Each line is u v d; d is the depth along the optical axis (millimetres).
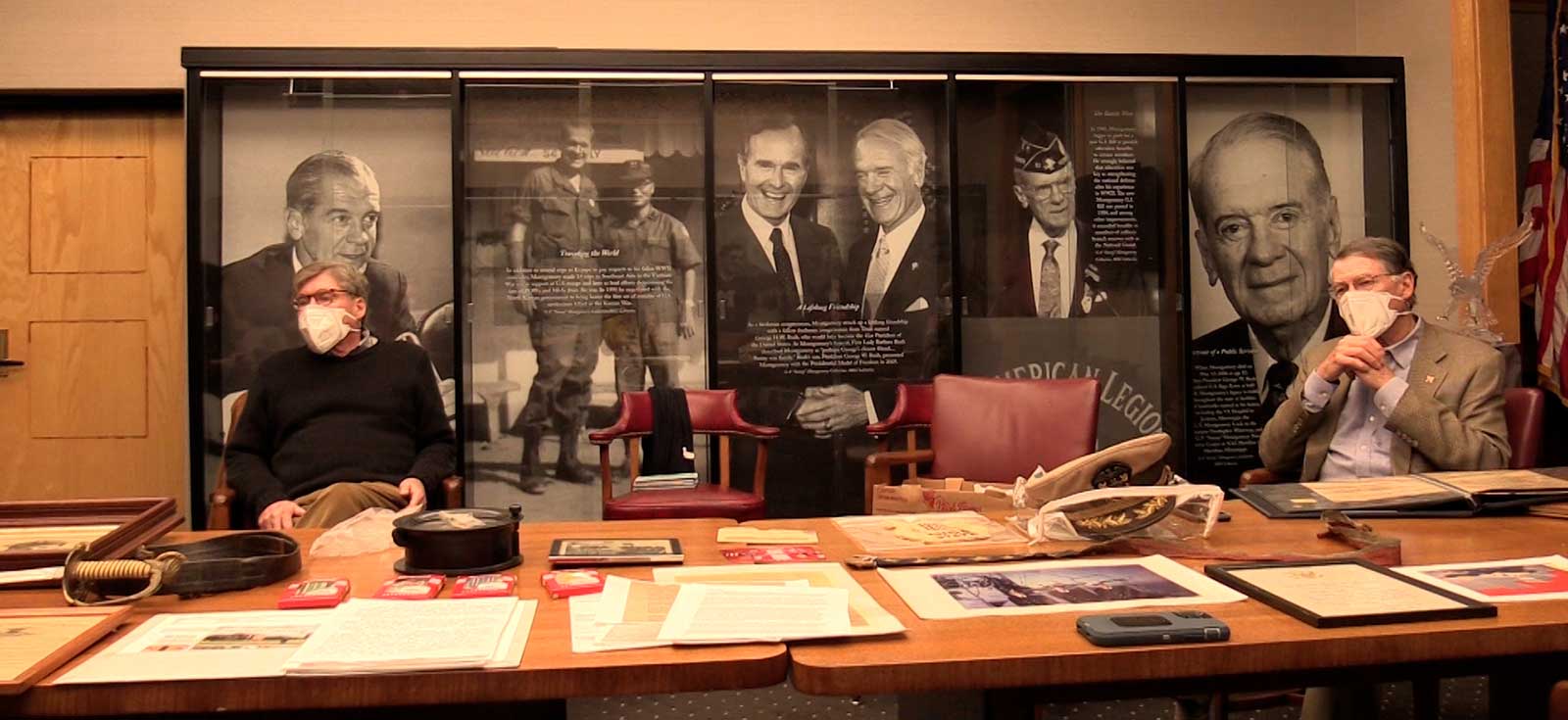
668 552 1743
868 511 3416
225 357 4230
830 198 4504
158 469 4605
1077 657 1188
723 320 4445
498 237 4355
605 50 4328
